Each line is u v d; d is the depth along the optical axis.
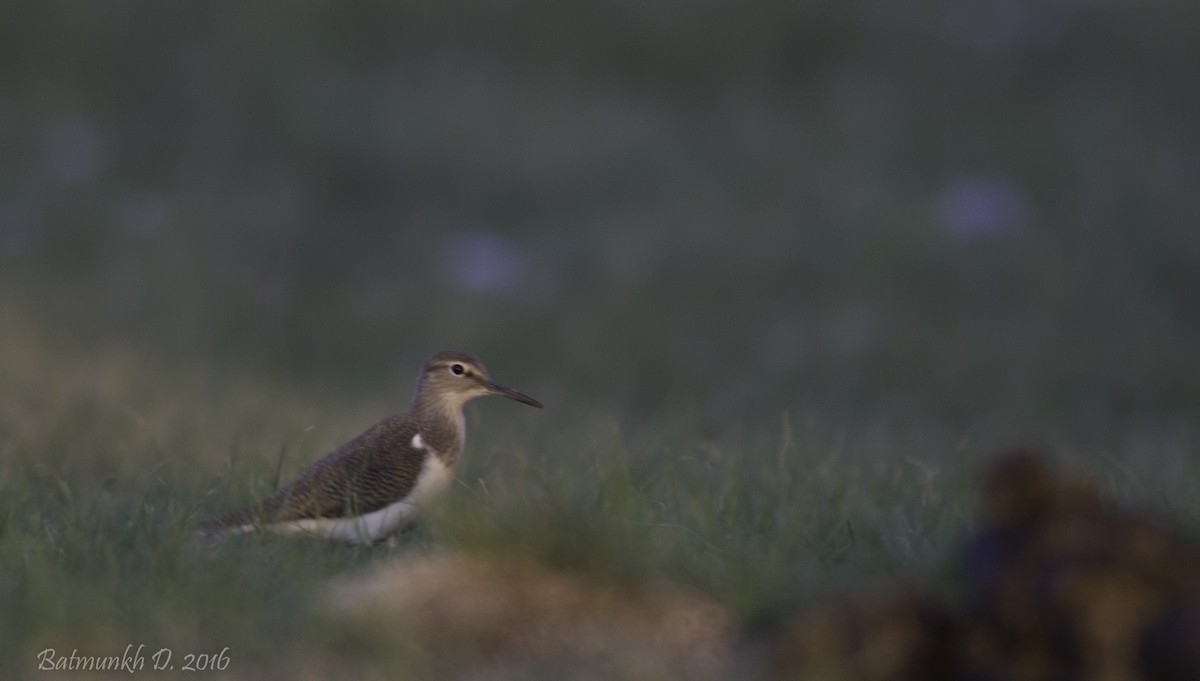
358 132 23.95
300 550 7.39
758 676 5.48
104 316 17.30
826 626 5.39
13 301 16.84
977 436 12.98
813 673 5.31
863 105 26.17
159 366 14.64
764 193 23.25
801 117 25.94
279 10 27.02
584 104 25.81
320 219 21.91
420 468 8.00
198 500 8.14
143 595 6.37
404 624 6.09
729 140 25.03
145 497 8.00
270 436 10.88
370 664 5.84
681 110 26.06
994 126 25.67
